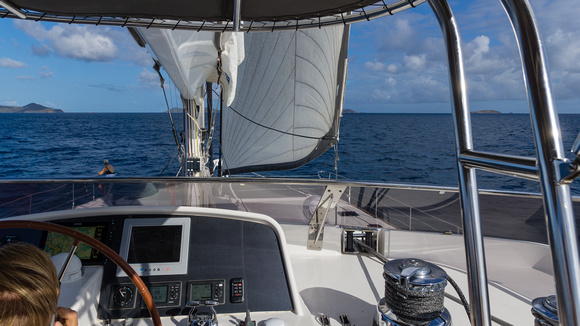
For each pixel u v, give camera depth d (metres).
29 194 1.91
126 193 1.93
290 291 1.47
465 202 0.65
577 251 0.44
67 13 1.02
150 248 1.50
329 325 1.37
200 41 1.56
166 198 1.95
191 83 2.04
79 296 1.25
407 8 0.85
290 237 2.07
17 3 0.94
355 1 0.88
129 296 1.40
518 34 0.50
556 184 0.44
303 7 0.96
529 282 1.78
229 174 6.09
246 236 1.56
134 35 1.66
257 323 1.37
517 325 1.42
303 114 5.86
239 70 5.40
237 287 1.45
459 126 0.65
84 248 1.48
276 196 2.00
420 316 1.10
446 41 0.67
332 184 1.85
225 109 5.88
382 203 2.02
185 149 2.85
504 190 1.90
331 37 5.65
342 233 2.06
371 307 1.51
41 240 1.50
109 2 0.94
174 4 0.97
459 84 0.66
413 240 2.04
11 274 0.52
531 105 0.48
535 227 1.93
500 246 1.97
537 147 0.47
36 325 0.53
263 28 1.10
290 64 5.48
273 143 5.89
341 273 1.83
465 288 1.74
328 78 5.89
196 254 1.50
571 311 0.43
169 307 1.41
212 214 1.56
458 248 2.01
